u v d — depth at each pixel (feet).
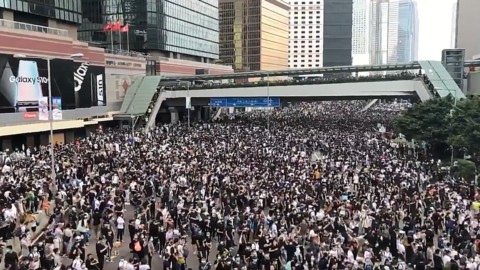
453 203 86.17
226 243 67.87
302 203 82.79
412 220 75.25
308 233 69.62
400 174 112.06
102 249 64.18
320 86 235.61
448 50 238.68
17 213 75.25
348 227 74.49
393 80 221.87
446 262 59.36
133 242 65.00
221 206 87.35
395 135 193.06
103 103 221.66
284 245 62.49
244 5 618.03
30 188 86.58
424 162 140.36
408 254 66.08
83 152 136.05
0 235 68.44
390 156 142.41
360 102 470.39
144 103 245.24
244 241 65.87
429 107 162.81
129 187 94.68
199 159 126.31
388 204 84.64
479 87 232.94
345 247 64.18
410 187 99.71
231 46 633.61
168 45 336.08
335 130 210.79
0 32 156.35
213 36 428.15
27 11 187.11
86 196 83.76
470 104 149.89
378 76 226.38
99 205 79.71
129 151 137.59
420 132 161.58
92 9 316.19
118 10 317.42
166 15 332.19
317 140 172.14
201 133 191.21
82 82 200.64
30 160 118.42
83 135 202.69
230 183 97.25
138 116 234.58
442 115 159.74
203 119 305.12
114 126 237.86
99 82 217.36
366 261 59.52
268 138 175.83
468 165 127.54
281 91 243.19
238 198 86.02
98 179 99.45
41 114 98.02
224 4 629.51
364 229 75.31
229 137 177.27
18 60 158.51
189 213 76.64
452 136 145.89
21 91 159.84
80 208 78.23
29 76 163.12
